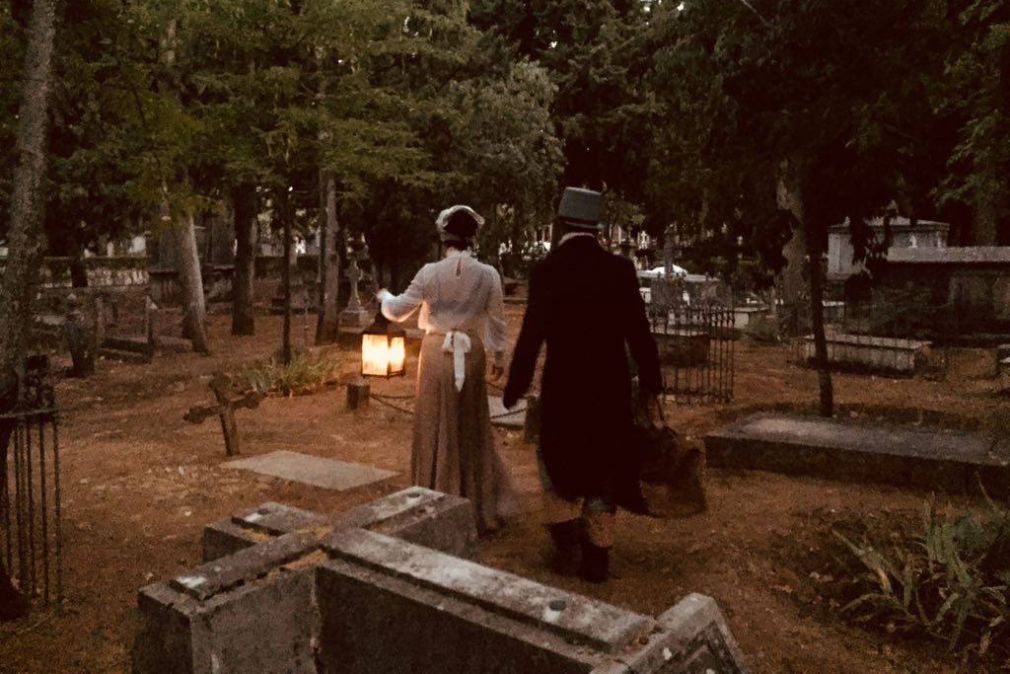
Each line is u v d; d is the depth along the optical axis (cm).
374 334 814
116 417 891
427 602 241
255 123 1061
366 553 272
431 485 484
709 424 814
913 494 568
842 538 425
